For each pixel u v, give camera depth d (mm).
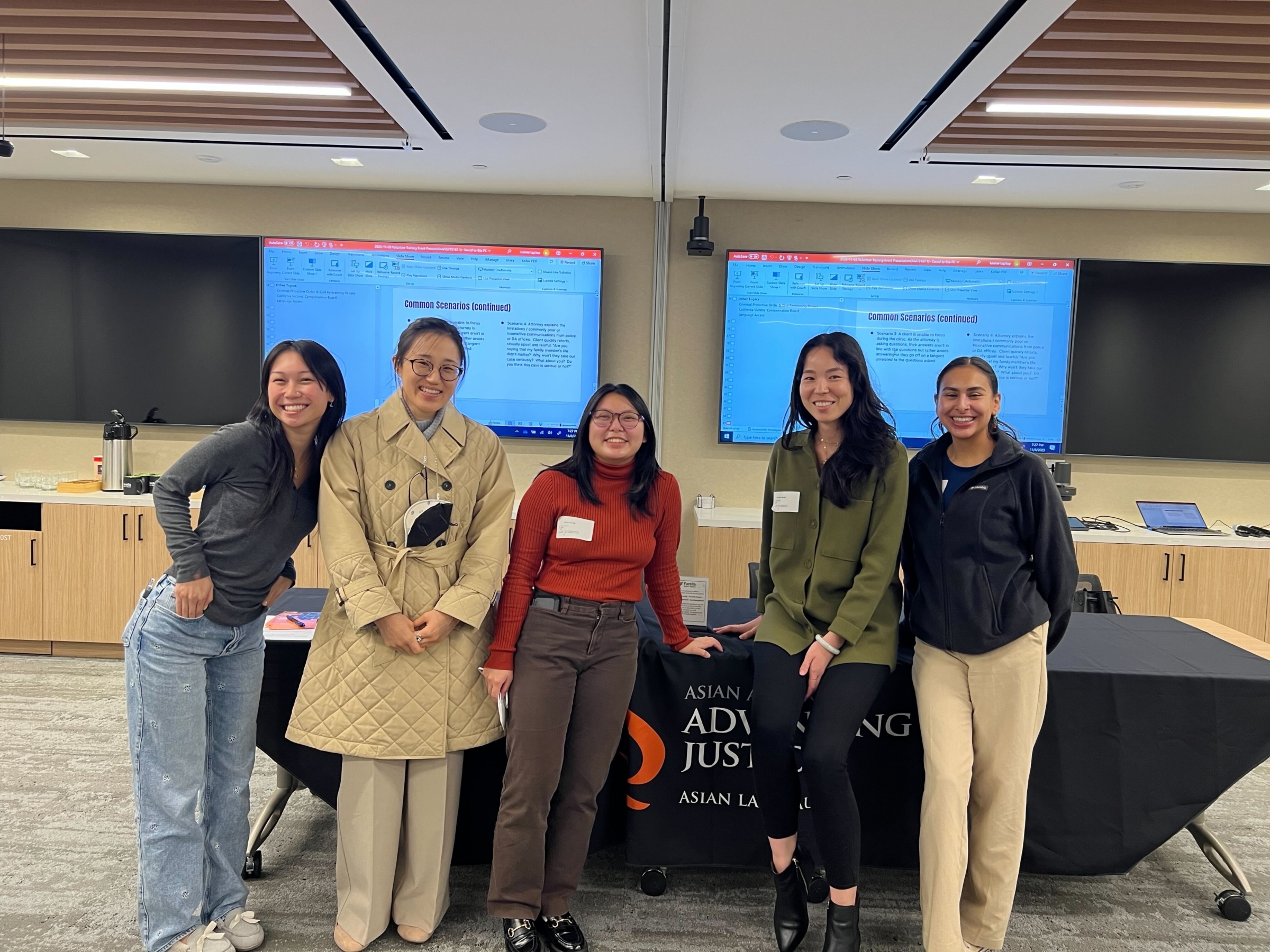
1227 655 2432
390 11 2566
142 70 3355
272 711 2328
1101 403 4750
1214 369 4707
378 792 2021
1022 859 2289
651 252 4832
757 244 4824
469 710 2068
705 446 4938
